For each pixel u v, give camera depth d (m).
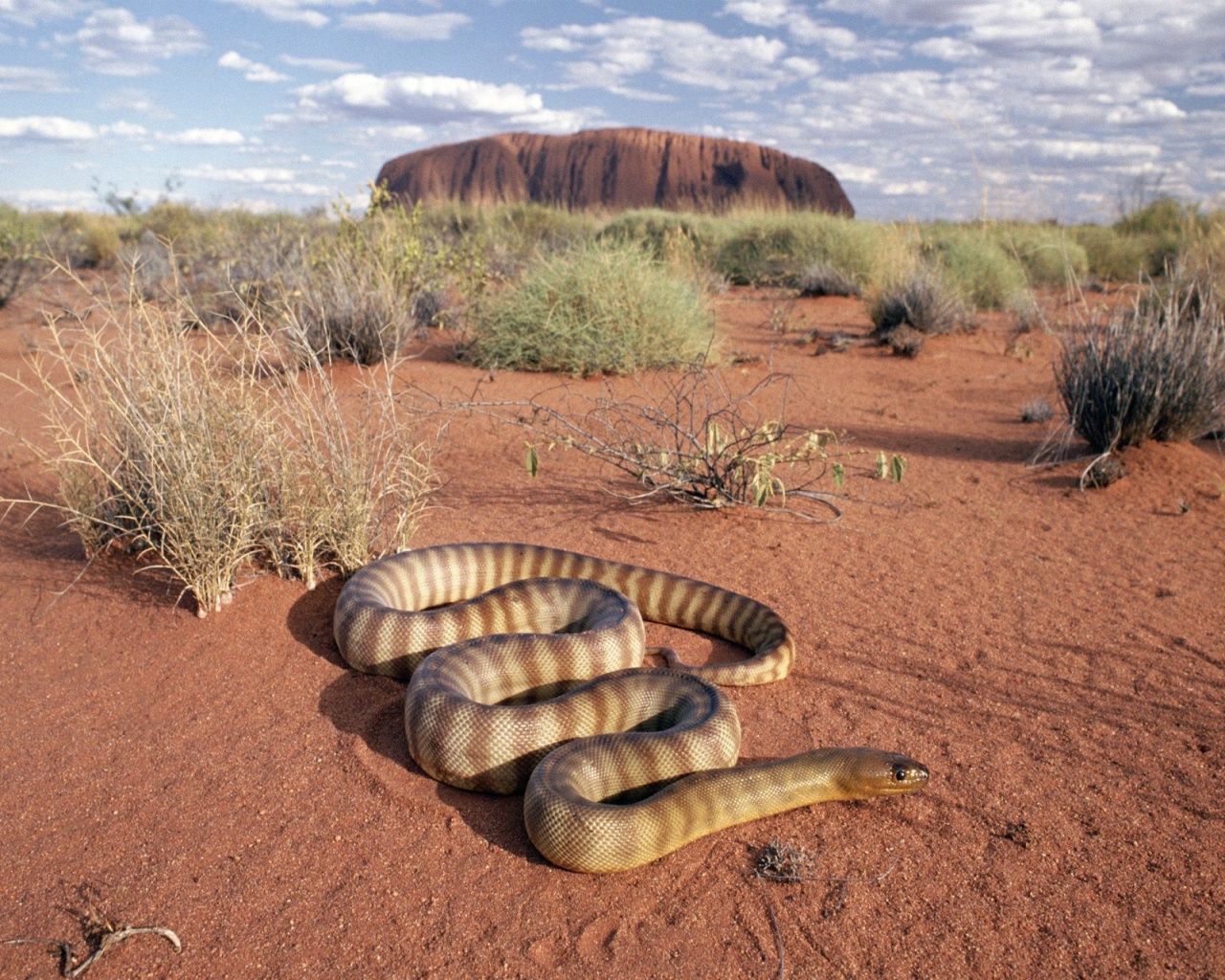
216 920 0.55
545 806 0.58
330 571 0.94
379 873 0.58
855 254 3.33
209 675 0.79
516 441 1.45
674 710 0.70
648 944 0.53
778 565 1.02
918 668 0.82
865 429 1.55
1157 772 0.67
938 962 0.52
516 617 0.83
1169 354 1.35
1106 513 1.17
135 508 0.98
